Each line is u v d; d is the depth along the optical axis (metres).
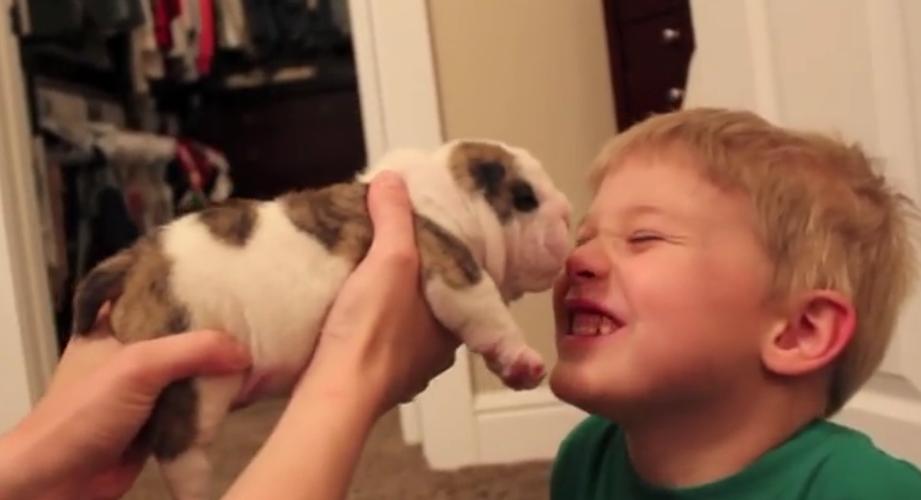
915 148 1.43
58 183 3.41
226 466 2.48
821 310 0.87
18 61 2.46
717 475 0.87
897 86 1.45
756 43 1.72
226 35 4.53
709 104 1.86
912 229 1.07
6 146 2.35
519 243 0.94
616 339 0.85
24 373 2.30
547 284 0.96
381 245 0.84
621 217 0.88
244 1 4.62
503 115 2.46
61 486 0.91
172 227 0.87
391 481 2.29
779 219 0.87
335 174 5.07
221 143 5.05
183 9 4.16
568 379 0.87
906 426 1.54
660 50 2.49
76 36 3.74
